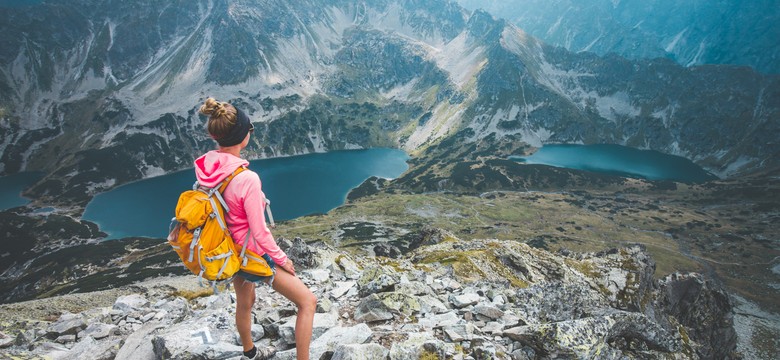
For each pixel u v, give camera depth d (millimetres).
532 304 12820
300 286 5602
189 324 8633
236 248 4969
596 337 9180
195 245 4680
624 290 39875
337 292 12781
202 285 4883
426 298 11938
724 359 52031
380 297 10633
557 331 8875
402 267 29344
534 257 47844
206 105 4875
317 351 7719
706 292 52875
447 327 9672
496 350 8742
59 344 10867
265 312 9375
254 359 6922
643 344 10539
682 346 10703
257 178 4926
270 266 5336
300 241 25344
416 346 7926
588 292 13305
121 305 14062
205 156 5125
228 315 8930
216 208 4699
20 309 38688
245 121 5012
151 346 8367
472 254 46531
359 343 7926
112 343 9516
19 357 9625
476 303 12391
